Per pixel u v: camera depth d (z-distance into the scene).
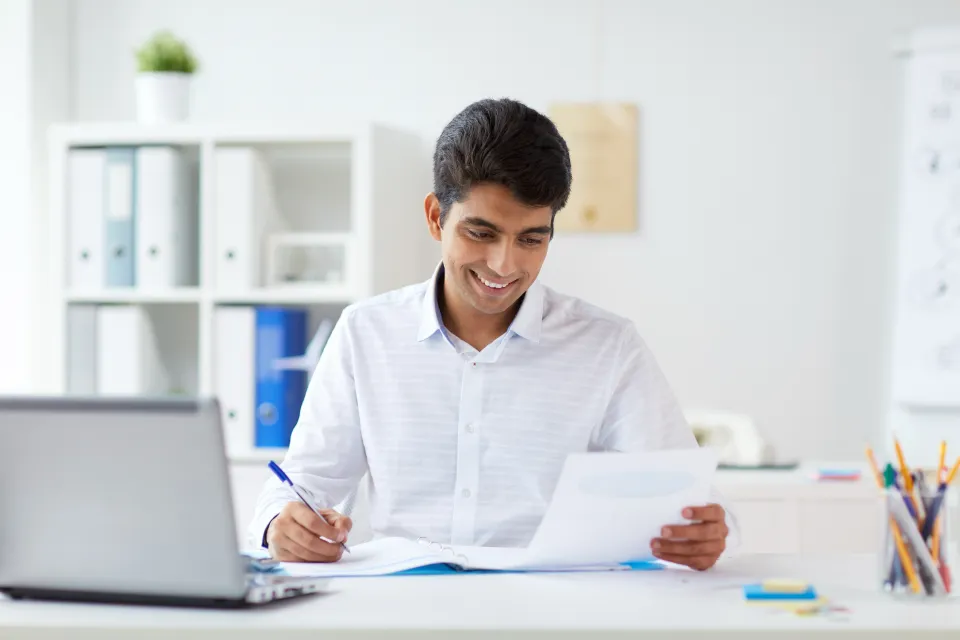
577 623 1.03
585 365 1.66
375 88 3.05
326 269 2.96
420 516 1.64
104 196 2.86
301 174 3.06
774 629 1.01
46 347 3.03
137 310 2.88
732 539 1.52
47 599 1.14
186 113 2.90
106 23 3.11
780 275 2.94
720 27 2.95
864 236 2.92
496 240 1.45
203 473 1.05
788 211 2.94
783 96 2.94
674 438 1.67
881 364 2.92
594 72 2.99
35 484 1.09
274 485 1.54
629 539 1.31
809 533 2.31
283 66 3.07
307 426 1.66
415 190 3.02
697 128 2.96
